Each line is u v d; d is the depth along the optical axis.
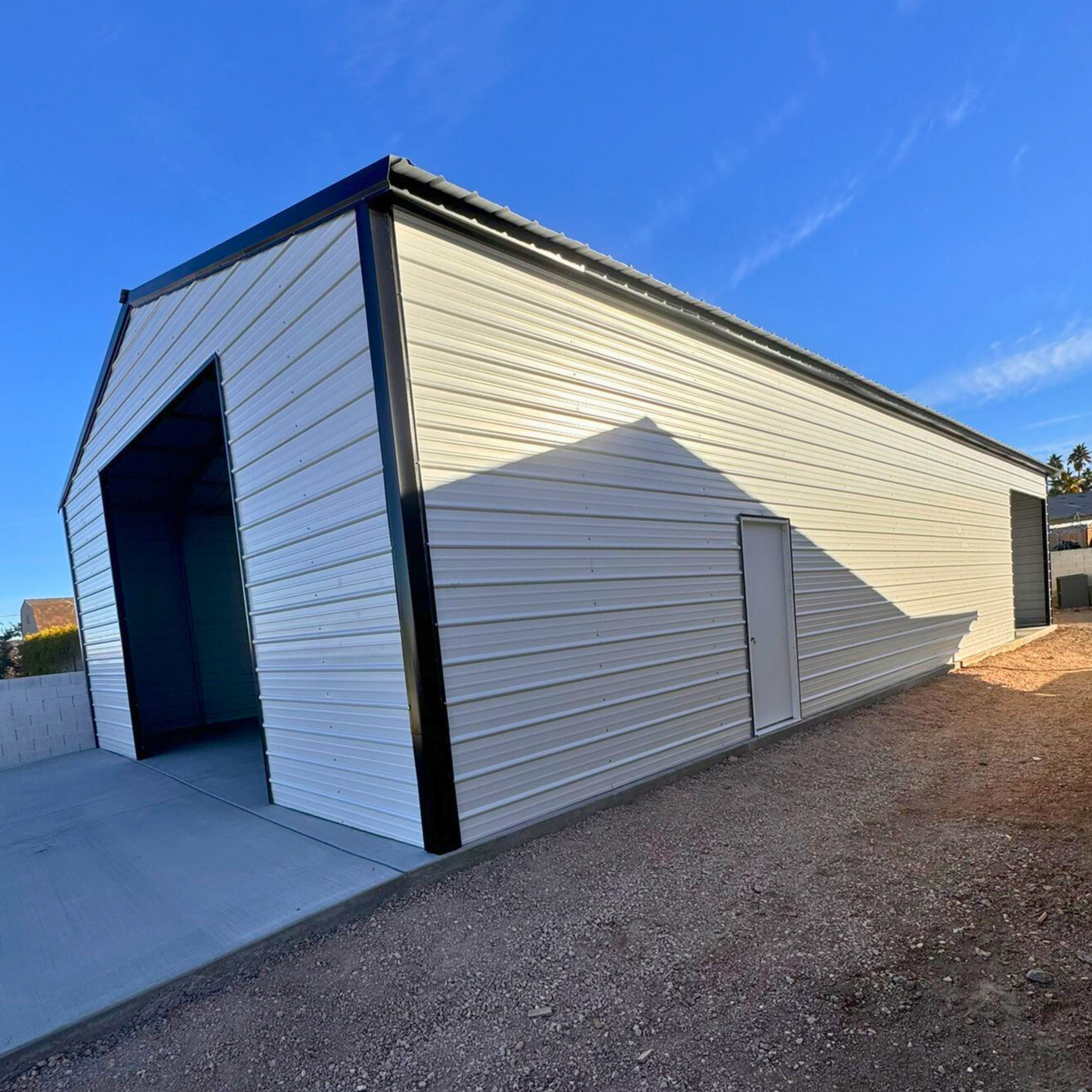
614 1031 1.96
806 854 3.26
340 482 3.61
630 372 4.64
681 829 3.69
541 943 2.51
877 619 7.50
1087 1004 1.88
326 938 2.65
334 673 3.82
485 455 3.63
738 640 5.42
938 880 2.84
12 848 3.98
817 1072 1.70
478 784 3.42
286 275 3.93
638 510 4.60
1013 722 5.98
